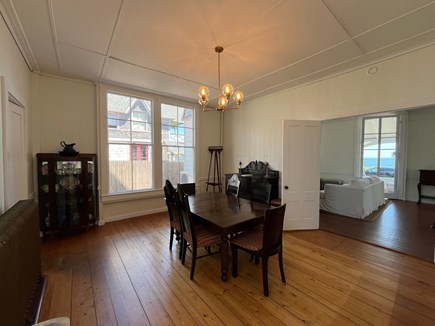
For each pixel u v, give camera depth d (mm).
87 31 2391
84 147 3920
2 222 1425
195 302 1915
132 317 1736
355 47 2742
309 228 3770
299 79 3852
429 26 2305
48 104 3557
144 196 4609
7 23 2164
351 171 7047
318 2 1946
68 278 2275
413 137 6082
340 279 2254
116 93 4273
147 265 2555
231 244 2301
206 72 3553
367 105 3201
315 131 3768
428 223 4066
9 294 1224
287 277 2301
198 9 2029
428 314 1751
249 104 5320
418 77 2725
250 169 5133
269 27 2314
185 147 5430
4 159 1957
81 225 3580
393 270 2414
